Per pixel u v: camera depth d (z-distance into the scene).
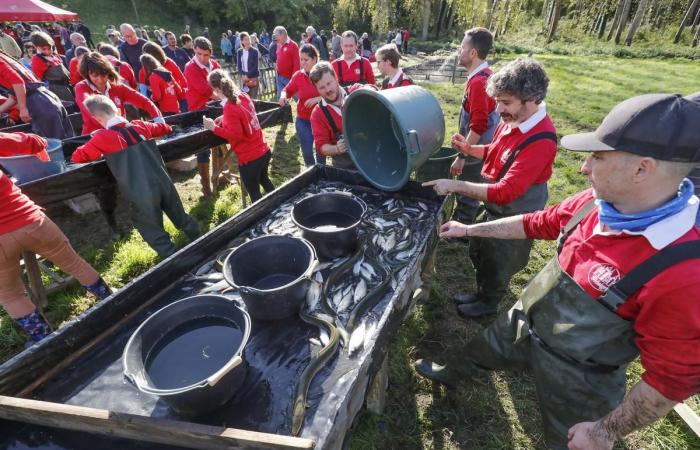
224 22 35.50
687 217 1.07
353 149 2.62
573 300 1.38
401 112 2.15
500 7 20.83
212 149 4.85
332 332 1.66
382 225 2.56
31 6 10.56
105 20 28.34
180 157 4.06
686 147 0.98
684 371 1.07
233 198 4.97
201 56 5.68
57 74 6.18
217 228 2.26
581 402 1.53
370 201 2.92
